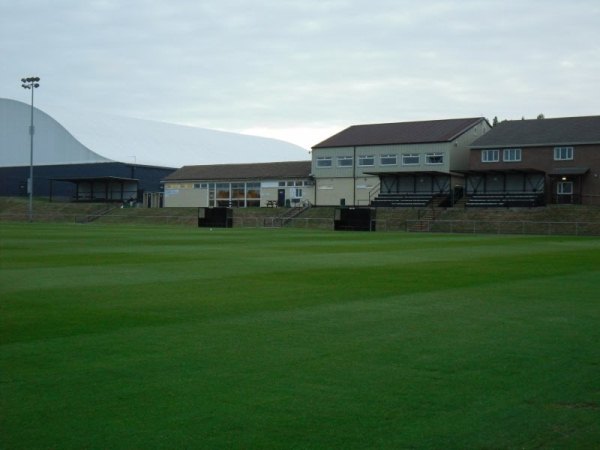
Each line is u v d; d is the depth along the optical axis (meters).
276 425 6.91
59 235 45.19
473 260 26.31
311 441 6.50
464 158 78.06
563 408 7.48
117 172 100.25
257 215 77.06
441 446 6.42
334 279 19.31
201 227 66.44
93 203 93.00
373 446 6.40
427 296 15.89
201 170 94.06
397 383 8.40
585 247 35.78
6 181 109.19
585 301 15.17
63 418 7.07
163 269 21.95
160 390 8.04
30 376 8.62
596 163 68.25
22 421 6.98
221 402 7.61
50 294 15.94
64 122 107.06
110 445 6.38
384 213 69.00
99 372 8.82
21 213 88.25
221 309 13.88
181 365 9.21
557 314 13.41
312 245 35.72
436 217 65.81
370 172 76.38
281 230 59.09
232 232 53.09
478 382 8.46
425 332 11.55
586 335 11.34
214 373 8.81
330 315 13.21
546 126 74.50
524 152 71.62
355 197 81.31
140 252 29.44
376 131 83.81
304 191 84.62
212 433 6.69
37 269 21.75
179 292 16.39
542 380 8.57
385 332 11.53
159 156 111.06
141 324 12.16
